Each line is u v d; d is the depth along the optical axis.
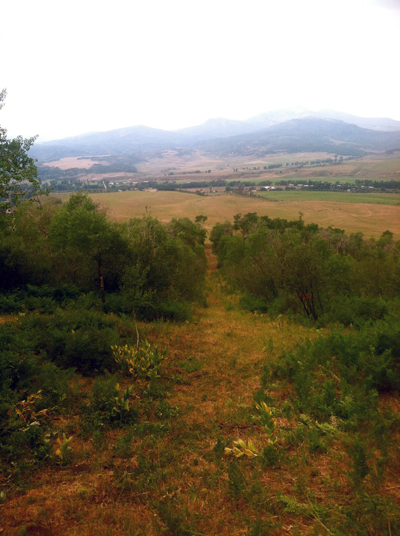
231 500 3.63
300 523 3.27
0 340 7.52
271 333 12.84
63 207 23.95
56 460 4.45
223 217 155.25
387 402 5.86
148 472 4.21
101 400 5.99
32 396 5.34
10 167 11.25
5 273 16.31
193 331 12.98
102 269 16.62
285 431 5.12
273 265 19.59
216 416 5.97
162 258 17.64
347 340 8.30
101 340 8.45
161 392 6.93
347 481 3.82
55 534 3.25
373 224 136.88
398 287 17.36
